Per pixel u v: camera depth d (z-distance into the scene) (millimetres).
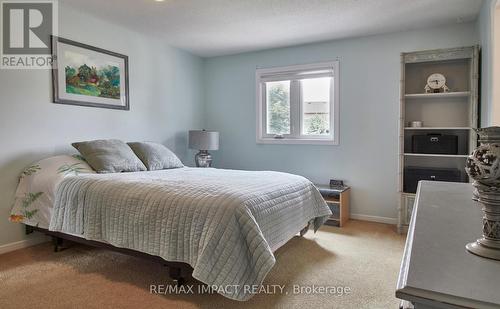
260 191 2244
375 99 3969
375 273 2418
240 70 4855
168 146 4492
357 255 2793
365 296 2066
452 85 3600
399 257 2744
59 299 2016
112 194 2322
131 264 2559
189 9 3215
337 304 1968
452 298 500
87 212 2396
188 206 1995
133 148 3562
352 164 4133
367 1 3012
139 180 2449
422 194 1435
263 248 1840
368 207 4055
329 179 4285
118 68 3744
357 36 4008
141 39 4031
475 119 3160
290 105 4551
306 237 3295
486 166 679
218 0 3004
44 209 2680
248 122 4828
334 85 4191
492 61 2578
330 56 4207
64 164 2871
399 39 3826
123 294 2078
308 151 4414
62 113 3205
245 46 4469
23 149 2914
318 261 2650
